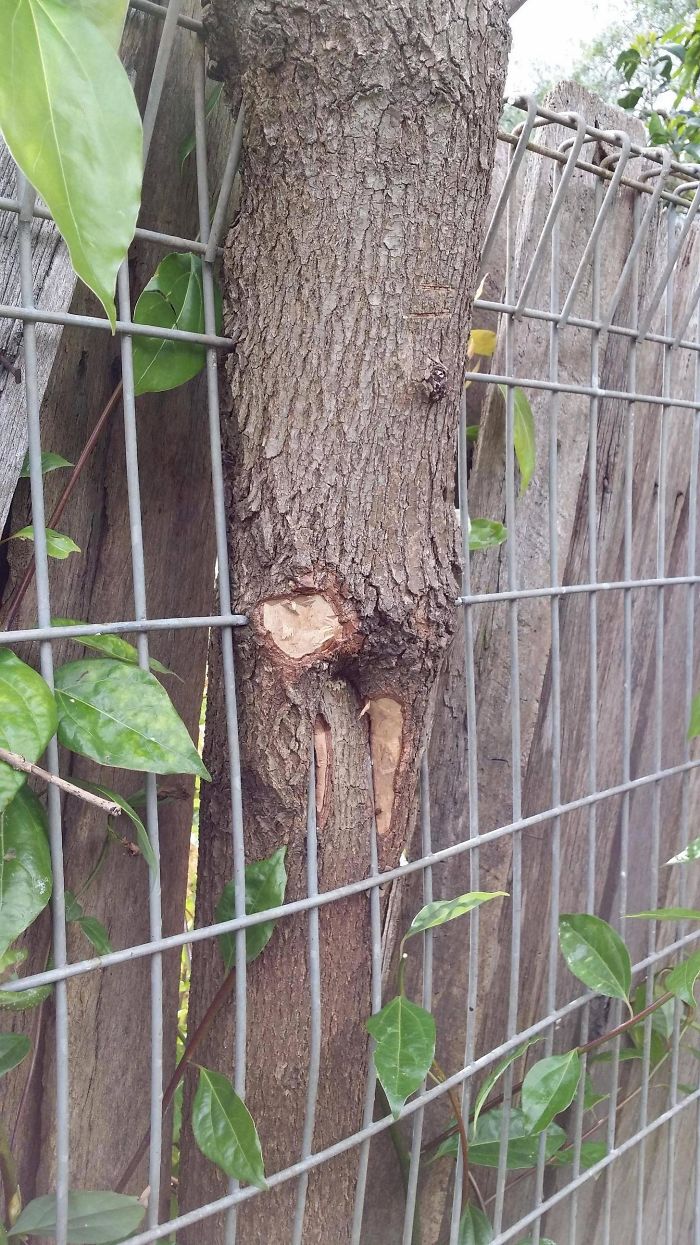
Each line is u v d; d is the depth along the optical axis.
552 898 0.82
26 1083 0.74
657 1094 1.05
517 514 0.90
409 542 0.66
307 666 0.64
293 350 0.64
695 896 1.08
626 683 0.86
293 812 0.66
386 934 0.72
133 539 0.61
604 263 0.90
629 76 1.38
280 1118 0.69
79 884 0.74
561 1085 0.78
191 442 0.75
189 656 0.77
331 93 0.62
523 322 0.88
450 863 0.89
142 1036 0.78
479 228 0.67
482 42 0.64
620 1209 1.04
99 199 0.50
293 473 0.64
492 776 0.89
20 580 0.70
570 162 0.74
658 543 0.88
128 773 0.75
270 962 0.68
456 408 0.68
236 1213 0.68
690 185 0.86
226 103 0.67
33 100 0.49
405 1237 0.75
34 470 0.58
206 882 0.70
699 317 0.98
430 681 0.69
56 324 0.59
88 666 0.60
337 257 0.63
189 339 0.63
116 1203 0.64
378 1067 0.66
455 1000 0.89
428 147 0.63
